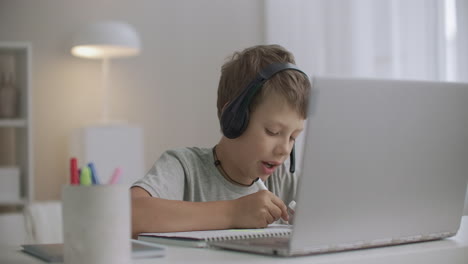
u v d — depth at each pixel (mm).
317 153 608
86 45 3342
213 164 1284
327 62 3400
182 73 3920
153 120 3869
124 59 3832
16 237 1596
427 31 2785
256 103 1084
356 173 646
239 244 685
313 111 598
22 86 3354
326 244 648
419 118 688
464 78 2613
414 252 676
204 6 3959
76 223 583
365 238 682
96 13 3795
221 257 648
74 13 3758
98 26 3355
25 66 3287
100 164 3393
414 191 714
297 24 3566
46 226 1628
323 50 3430
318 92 597
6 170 3193
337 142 621
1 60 3521
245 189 1282
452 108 718
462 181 766
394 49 3012
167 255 667
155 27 3889
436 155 720
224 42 3980
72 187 586
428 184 726
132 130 3457
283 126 1083
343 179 637
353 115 625
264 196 955
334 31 3363
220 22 3977
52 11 3723
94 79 3773
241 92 1070
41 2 3705
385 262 652
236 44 3994
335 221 646
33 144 3689
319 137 606
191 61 3936
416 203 724
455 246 722
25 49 3285
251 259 629
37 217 1623
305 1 3525
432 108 697
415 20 2861
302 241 627
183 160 1264
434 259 693
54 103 3721
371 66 3148
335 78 605
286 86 1062
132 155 3451
